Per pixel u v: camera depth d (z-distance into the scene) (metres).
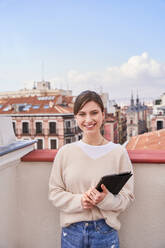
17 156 1.11
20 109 22.50
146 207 1.13
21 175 1.23
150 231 1.15
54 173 0.89
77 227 0.83
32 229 1.26
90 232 0.81
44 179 1.20
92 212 0.82
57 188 0.87
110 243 0.81
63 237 0.88
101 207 0.76
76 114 0.86
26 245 1.28
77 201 0.79
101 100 0.84
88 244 0.80
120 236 1.20
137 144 7.00
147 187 1.12
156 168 1.10
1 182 1.05
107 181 0.69
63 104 22.95
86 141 0.87
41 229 1.25
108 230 0.83
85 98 0.81
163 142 6.20
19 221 1.27
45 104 22.48
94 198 0.71
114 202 0.75
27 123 21.48
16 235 1.25
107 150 0.85
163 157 1.08
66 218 0.86
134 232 1.17
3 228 1.07
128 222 1.18
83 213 0.82
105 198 0.73
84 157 0.84
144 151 1.22
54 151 1.30
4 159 0.98
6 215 1.11
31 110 21.91
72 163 0.85
